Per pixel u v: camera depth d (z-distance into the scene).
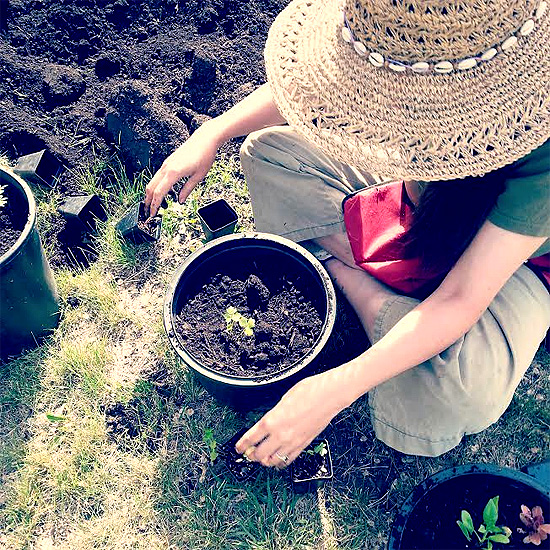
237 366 1.15
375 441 1.27
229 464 1.22
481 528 1.11
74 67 1.61
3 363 1.34
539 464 1.23
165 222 1.45
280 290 1.21
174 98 1.57
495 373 1.10
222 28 1.64
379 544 1.18
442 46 0.76
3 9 1.63
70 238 1.45
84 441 1.26
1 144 1.53
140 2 1.65
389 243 1.13
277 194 1.26
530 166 0.87
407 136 0.83
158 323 1.37
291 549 1.18
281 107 0.91
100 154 1.53
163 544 1.19
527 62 0.80
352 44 0.84
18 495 1.22
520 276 1.13
